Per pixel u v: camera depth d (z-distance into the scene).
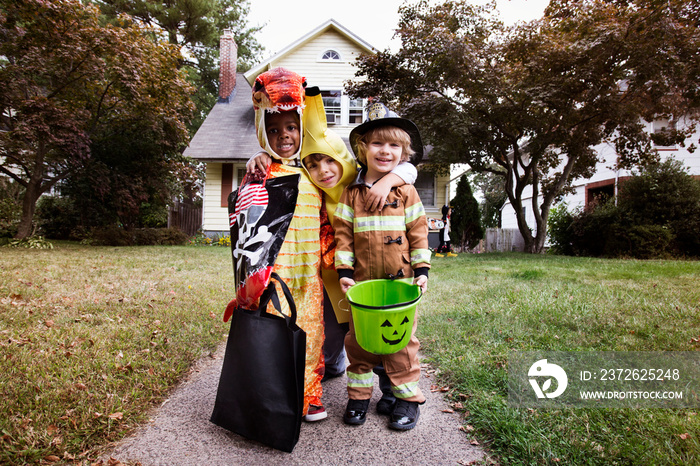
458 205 14.84
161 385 2.22
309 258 1.91
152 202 14.93
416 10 10.97
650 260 9.38
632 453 1.54
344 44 15.06
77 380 2.16
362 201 1.93
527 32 10.18
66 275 5.48
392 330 1.63
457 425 1.89
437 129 10.55
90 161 10.93
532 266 7.73
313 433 1.82
